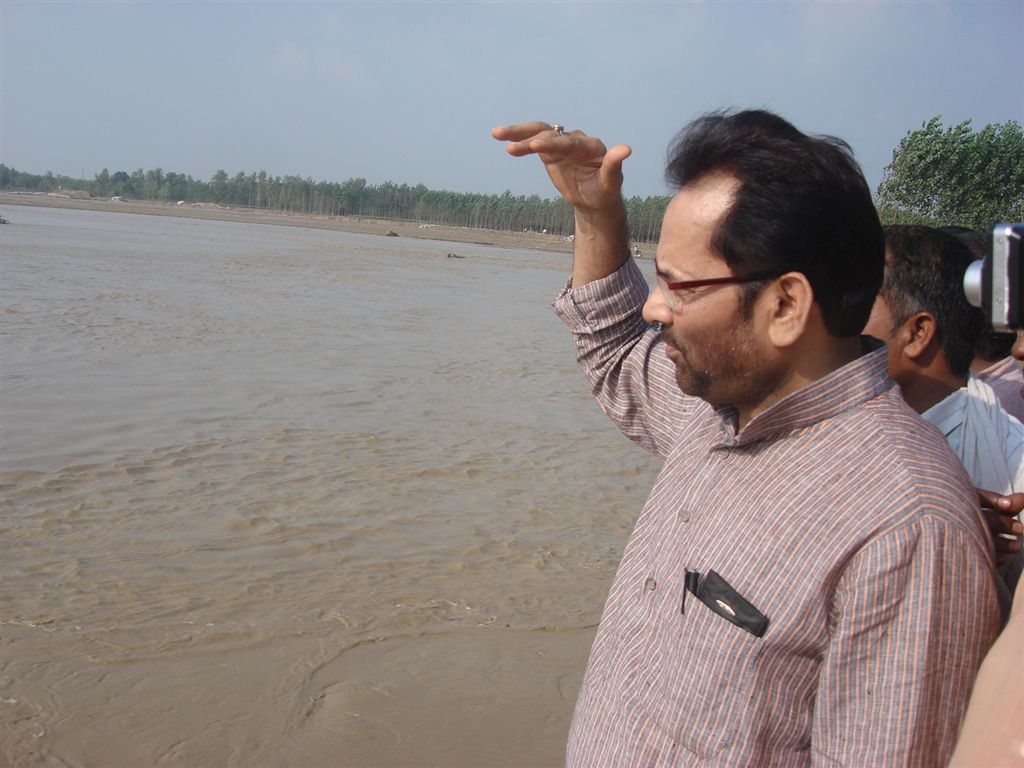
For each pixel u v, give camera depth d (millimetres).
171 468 7793
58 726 4133
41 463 7703
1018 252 1047
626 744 1551
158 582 5641
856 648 1335
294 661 4809
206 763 3938
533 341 17297
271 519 6766
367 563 6098
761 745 1424
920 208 14156
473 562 6234
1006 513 1581
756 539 1419
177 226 67438
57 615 5145
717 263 1438
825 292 1418
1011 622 1085
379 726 4262
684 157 1494
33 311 15867
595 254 2012
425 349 15055
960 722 1327
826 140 1474
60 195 170000
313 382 11617
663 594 1551
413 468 8219
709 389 1518
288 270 30078
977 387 1891
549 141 1850
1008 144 13906
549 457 8930
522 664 4926
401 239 75188
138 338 14000
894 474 1352
